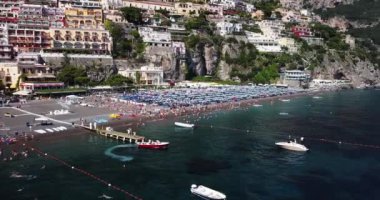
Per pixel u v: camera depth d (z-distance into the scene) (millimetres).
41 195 91125
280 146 133250
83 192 93500
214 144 136625
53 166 109562
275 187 99375
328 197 94000
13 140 129125
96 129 146250
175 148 130625
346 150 131500
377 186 100375
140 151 125688
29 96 198375
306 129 162375
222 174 107312
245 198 92875
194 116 185125
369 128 165125
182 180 102438
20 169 106562
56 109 178250
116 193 93500
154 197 91812
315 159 121500
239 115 192250
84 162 113625
